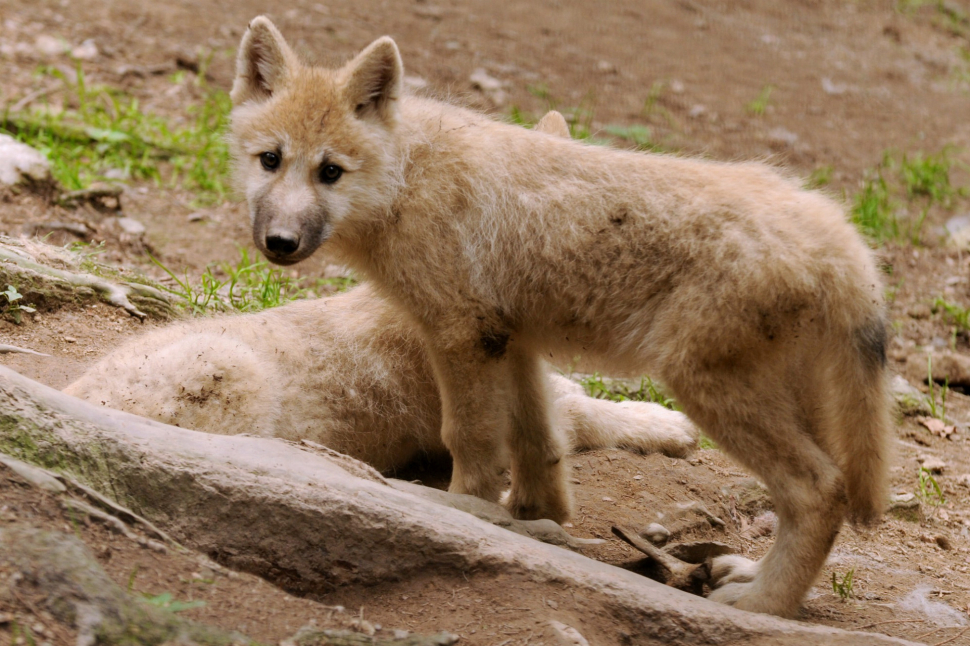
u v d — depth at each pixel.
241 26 22.81
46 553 5.14
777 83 26.09
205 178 16.89
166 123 18.50
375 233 8.48
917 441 12.90
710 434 7.52
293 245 8.12
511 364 8.52
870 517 7.90
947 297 17.28
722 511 9.94
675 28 29.00
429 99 9.43
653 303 7.65
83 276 11.50
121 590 5.20
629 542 7.99
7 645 4.62
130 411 8.53
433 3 26.98
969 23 33.22
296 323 9.86
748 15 31.03
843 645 6.19
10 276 10.84
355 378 9.65
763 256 7.23
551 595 6.20
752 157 21.17
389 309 9.70
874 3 33.78
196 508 6.23
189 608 5.39
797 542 7.32
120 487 6.17
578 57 25.30
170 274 12.70
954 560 9.73
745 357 7.32
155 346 9.27
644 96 23.62
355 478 6.98
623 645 6.07
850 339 7.57
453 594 6.20
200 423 8.70
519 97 21.89
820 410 7.80
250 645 5.19
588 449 10.91
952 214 20.86
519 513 8.91
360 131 8.34
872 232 18.75
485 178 8.09
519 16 27.45
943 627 7.74
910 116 25.47
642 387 12.84
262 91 9.00
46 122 16.67
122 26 21.55
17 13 20.83
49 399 6.39
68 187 15.12
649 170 7.93
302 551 6.27
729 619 6.33
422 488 7.86
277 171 8.46
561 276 7.88
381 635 5.66
